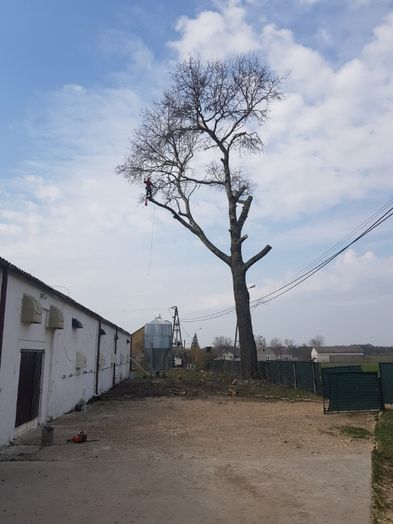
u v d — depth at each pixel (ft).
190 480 23.31
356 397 52.01
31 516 18.57
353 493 21.53
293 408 57.21
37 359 40.88
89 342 66.18
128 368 135.95
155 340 154.81
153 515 18.75
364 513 19.13
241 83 104.42
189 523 17.99
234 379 89.92
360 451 30.66
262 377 92.63
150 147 109.09
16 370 34.58
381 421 43.93
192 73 104.42
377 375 52.90
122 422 44.52
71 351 53.47
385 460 28.19
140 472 24.64
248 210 99.91
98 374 73.97
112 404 62.90
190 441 34.17
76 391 57.16
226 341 294.25
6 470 24.90
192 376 100.78
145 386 91.30
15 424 34.94
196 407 58.80
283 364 90.84
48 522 18.02
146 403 64.18
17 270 32.73
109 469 25.20
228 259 98.27
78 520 18.21
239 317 94.07
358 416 48.88
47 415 44.04
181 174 108.17
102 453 29.50
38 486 22.18
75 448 31.09
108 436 36.14
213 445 32.60
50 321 43.19
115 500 20.38
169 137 107.14
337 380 52.39
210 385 84.28
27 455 28.71
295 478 23.79
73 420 45.73
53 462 26.66
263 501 20.36
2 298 30.89
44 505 19.75
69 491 21.50
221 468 25.59
